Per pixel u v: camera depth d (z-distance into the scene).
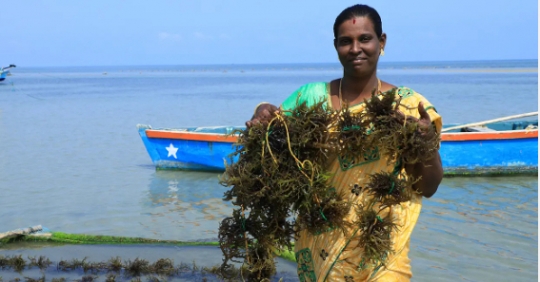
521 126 14.91
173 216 8.35
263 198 2.95
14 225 7.96
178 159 12.11
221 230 3.11
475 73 114.50
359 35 2.96
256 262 3.10
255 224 3.03
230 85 68.56
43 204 9.18
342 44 3.00
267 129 2.88
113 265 6.01
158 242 6.81
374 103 2.83
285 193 2.86
